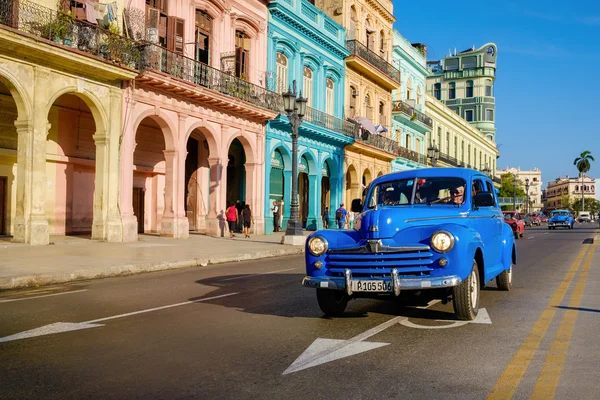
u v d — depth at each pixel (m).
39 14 16.64
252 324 6.75
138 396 4.12
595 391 4.22
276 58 29.34
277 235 27.17
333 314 7.37
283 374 4.67
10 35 15.21
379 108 42.09
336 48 34.38
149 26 20.67
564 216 50.97
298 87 31.11
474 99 80.00
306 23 30.86
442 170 8.23
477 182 8.31
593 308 7.92
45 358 5.16
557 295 9.22
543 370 4.78
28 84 16.48
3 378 4.55
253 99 26.14
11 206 19.42
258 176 27.55
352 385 4.38
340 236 7.03
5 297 8.93
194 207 26.88
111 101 19.44
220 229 25.00
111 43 18.64
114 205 19.48
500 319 7.08
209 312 7.59
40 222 16.72
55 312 7.57
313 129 30.95
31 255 13.88
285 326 6.64
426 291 7.09
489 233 8.23
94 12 18.48
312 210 32.56
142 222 24.83
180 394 4.17
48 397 4.11
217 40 24.95
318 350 5.45
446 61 82.69
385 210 6.91
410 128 48.56
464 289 6.73
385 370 4.79
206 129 24.02
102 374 4.66
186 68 22.25
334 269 6.80
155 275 12.25
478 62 80.12
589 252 19.69
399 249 6.49
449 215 7.21
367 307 8.00
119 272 12.18
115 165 19.53
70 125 20.97
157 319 7.07
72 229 21.25
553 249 21.52
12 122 19.12
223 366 4.91
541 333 6.24
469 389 4.28
